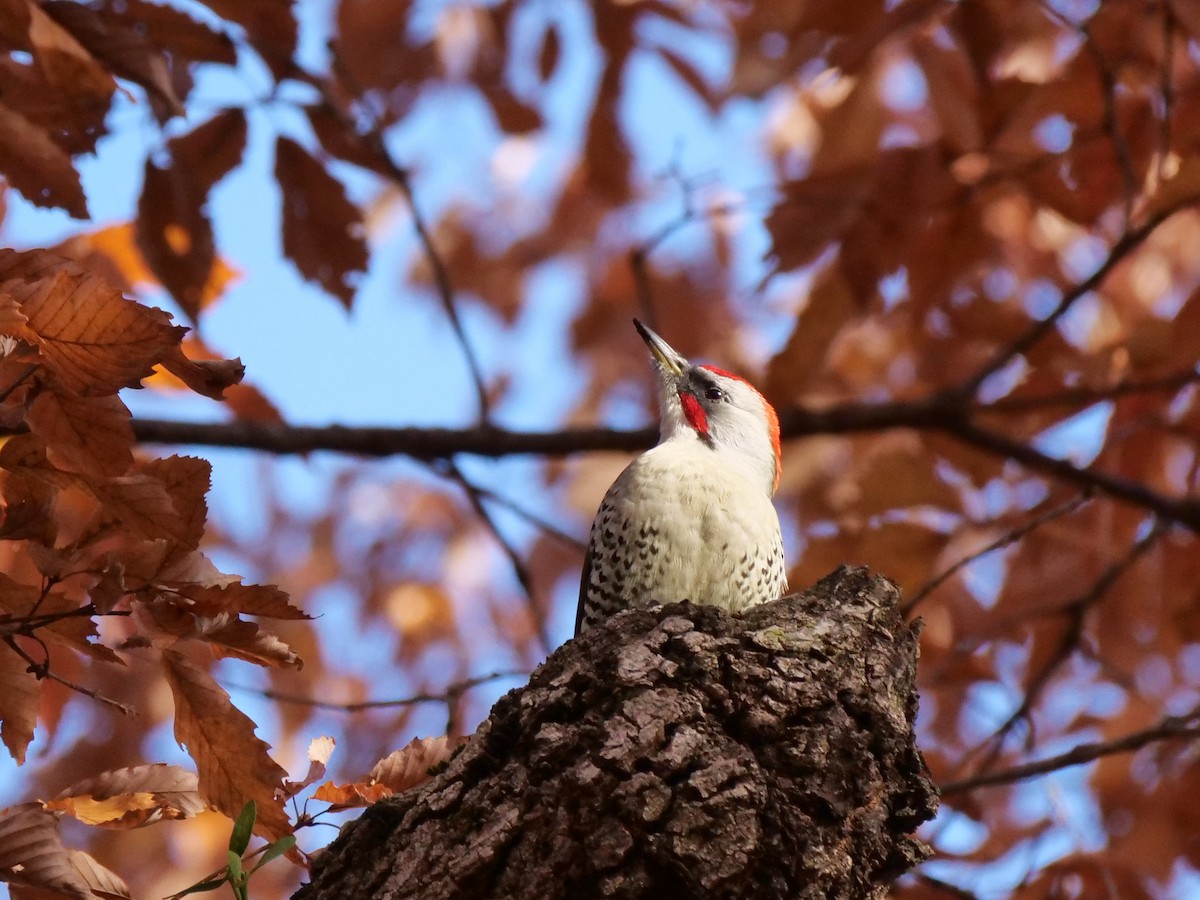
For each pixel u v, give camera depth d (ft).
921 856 20.86
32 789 42.60
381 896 19.85
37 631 18.97
